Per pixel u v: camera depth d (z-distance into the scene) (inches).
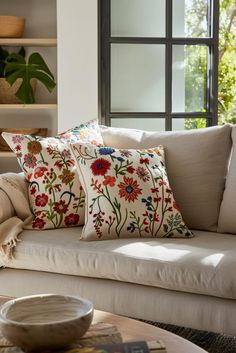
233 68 341.1
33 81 187.3
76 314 57.9
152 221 109.6
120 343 55.8
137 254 98.7
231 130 120.3
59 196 116.8
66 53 176.4
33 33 193.9
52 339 53.4
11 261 107.5
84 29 175.5
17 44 186.4
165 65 181.3
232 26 339.0
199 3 181.2
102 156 112.7
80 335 55.0
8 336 54.0
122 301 99.4
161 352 55.6
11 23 182.1
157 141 122.9
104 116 181.2
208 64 183.2
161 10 180.1
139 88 181.6
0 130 184.7
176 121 183.3
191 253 97.5
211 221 116.9
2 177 118.7
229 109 344.5
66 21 175.6
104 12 178.5
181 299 95.6
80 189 118.0
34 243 106.8
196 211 117.2
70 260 102.5
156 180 113.0
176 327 107.4
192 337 103.6
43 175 117.5
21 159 120.0
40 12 193.6
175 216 111.2
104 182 110.0
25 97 181.3
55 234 111.3
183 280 93.7
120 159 112.9
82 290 102.4
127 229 108.6
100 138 128.0
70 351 55.1
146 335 63.5
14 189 117.6
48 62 194.7
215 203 117.5
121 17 179.8
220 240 107.7
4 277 108.7
